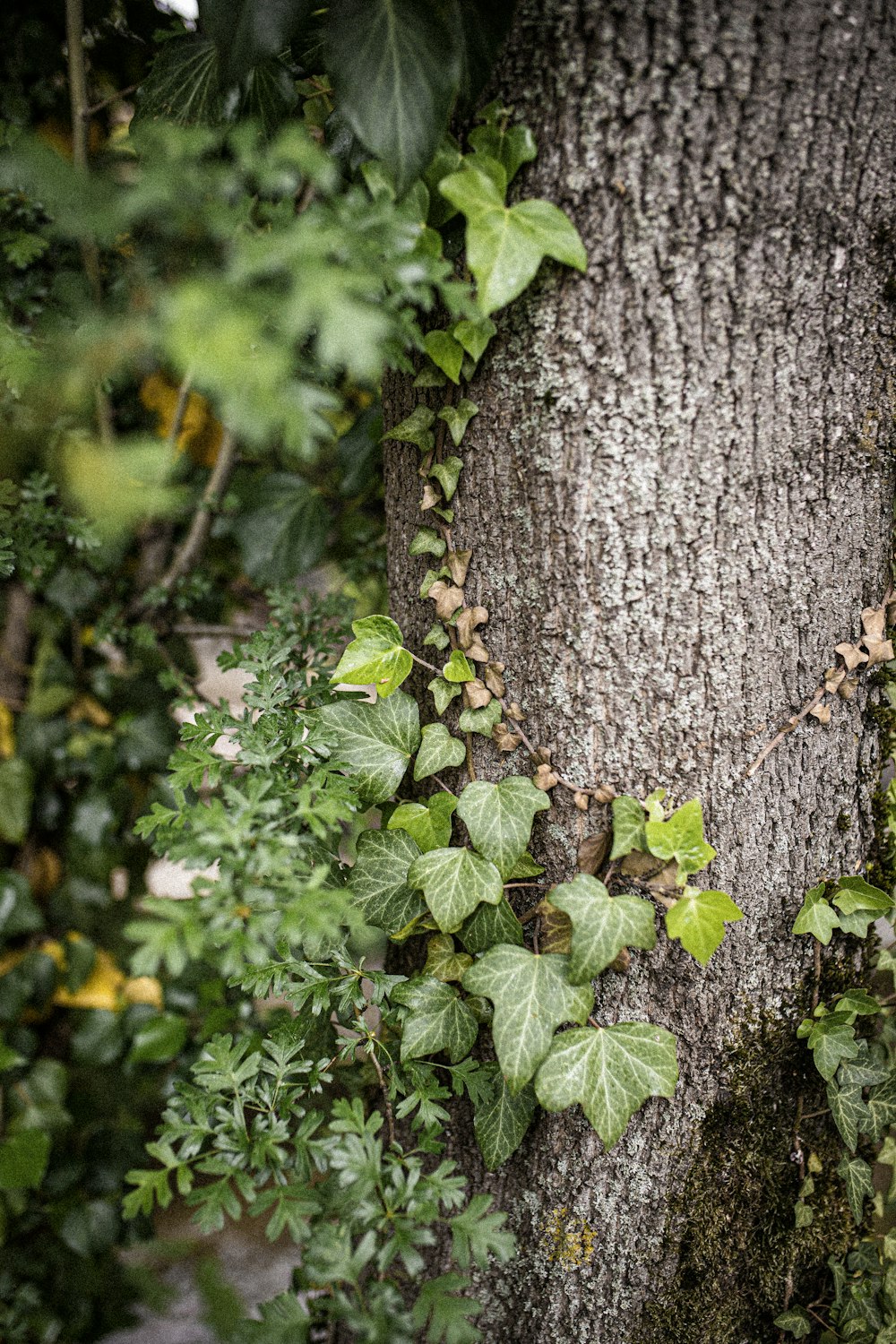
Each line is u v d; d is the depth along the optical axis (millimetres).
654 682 1214
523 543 1223
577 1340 1335
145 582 2078
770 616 1210
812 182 1081
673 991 1283
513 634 1263
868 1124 1345
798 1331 1384
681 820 1128
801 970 1331
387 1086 1268
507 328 1155
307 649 1744
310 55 1253
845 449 1193
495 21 1027
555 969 1193
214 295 765
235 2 1027
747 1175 1337
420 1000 1241
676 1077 1191
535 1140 1337
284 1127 1128
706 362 1120
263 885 1023
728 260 1092
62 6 1798
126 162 1766
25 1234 1848
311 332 1235
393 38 981
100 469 895
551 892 1126
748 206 1076
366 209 916
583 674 1229
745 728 1230
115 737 2023
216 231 858
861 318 1158
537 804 1211
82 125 1690
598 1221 1316
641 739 1231
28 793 1897
